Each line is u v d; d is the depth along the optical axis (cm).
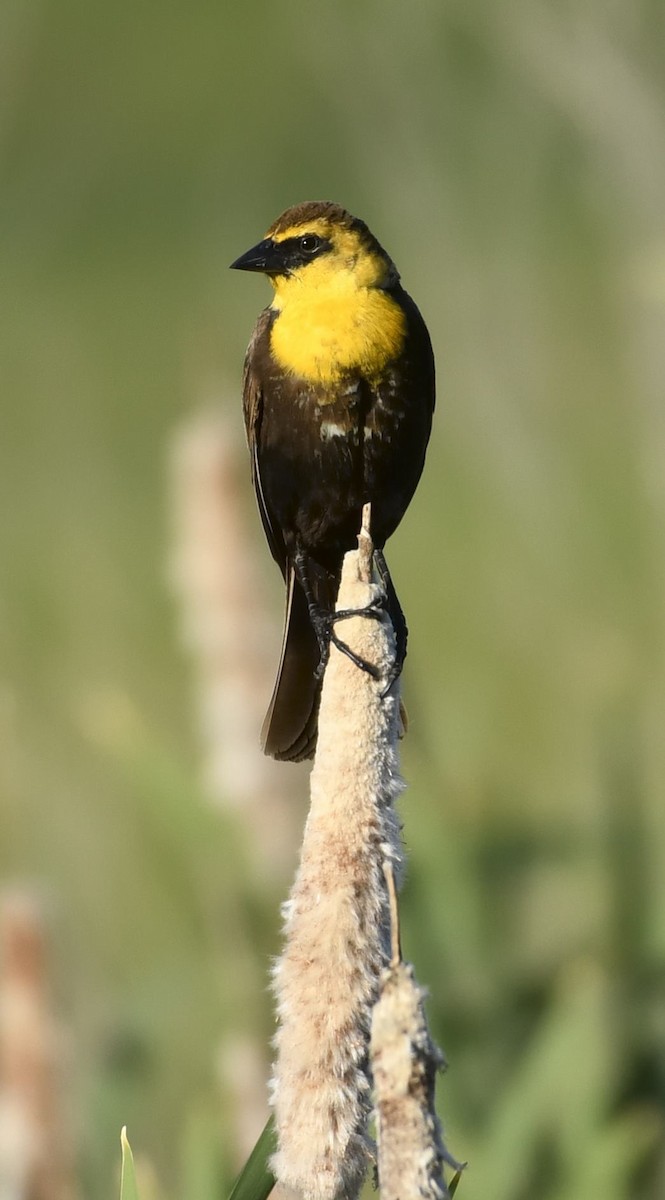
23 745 1220
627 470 1573
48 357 2650
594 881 874
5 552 1773
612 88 1568
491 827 895
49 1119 647
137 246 3045
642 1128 754
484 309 1681
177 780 878
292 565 830
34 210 2078
